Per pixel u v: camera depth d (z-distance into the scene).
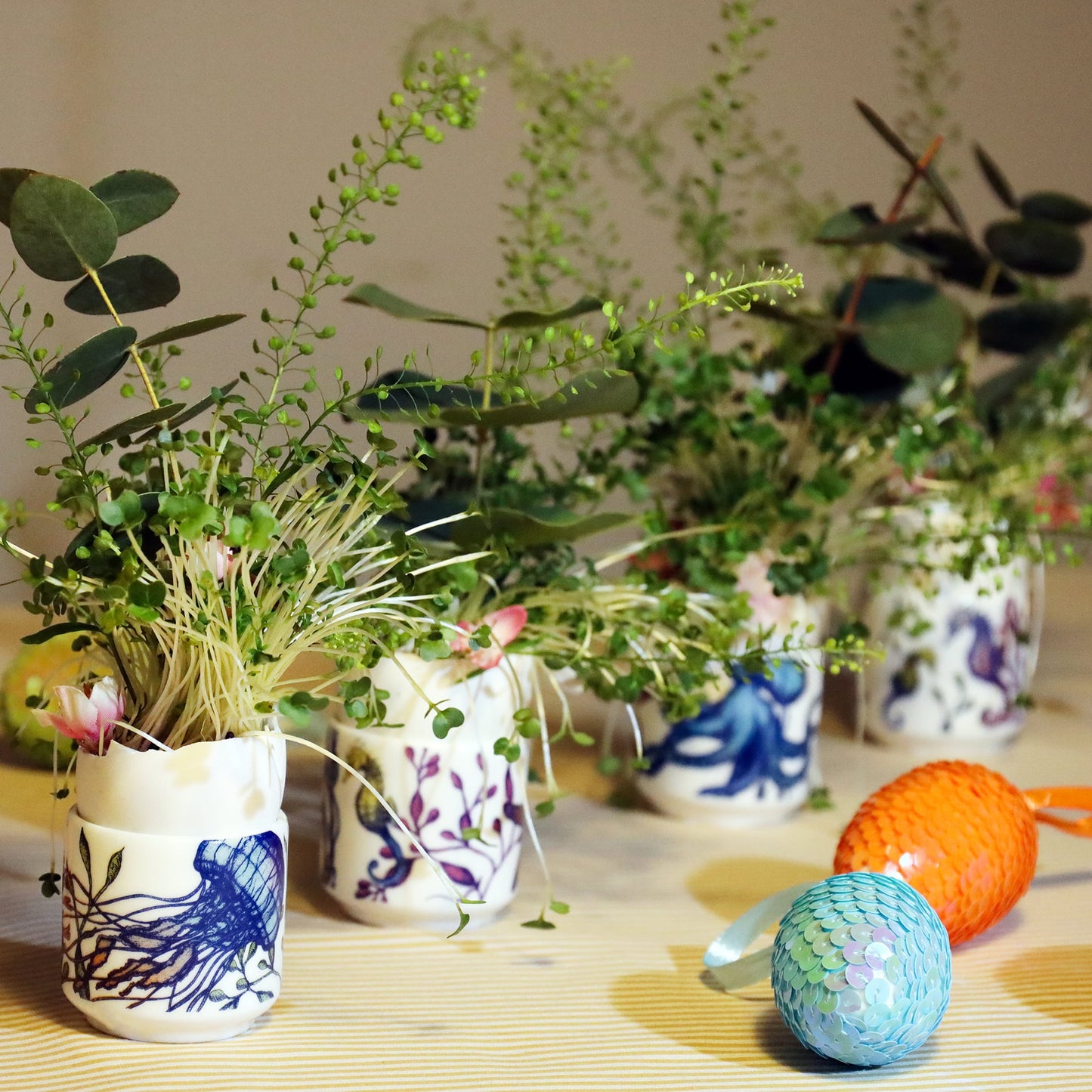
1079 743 1.17
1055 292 1.24
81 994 0.55
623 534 1.12
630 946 0.70
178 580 0.56
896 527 1.06
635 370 0.91
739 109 1.03
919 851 0.67
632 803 0.96
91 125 2.09
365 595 0.69
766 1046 0.59
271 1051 0.56
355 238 0.59
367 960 0.66
